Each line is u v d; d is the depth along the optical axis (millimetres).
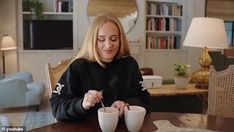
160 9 6328
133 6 5984
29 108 4422
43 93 4605
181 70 2676
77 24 5688
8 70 5473
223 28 2568
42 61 5590
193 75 2791
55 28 5629
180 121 1347
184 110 2883
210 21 2533
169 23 6398
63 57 5672
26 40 5555
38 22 5539
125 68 1575
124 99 1514
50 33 5613
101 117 1094
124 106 1207
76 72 1485
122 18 5941
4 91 4098
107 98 1501
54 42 5652
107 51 1421
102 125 1098
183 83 2656
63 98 1411
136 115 1125
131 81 1571
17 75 4723
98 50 1447
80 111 1271
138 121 1131
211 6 6953
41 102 4637
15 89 4121
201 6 6488
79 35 5711
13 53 5465
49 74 1943
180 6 6480
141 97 1570
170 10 6391
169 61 6379
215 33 2510
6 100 4121
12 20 5402
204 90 2621
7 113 4141
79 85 1492
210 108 1923
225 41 2545
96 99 1235
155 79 2701
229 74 1896
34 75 5582
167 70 6375
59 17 5867
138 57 6047
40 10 5555
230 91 1901
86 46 1486
